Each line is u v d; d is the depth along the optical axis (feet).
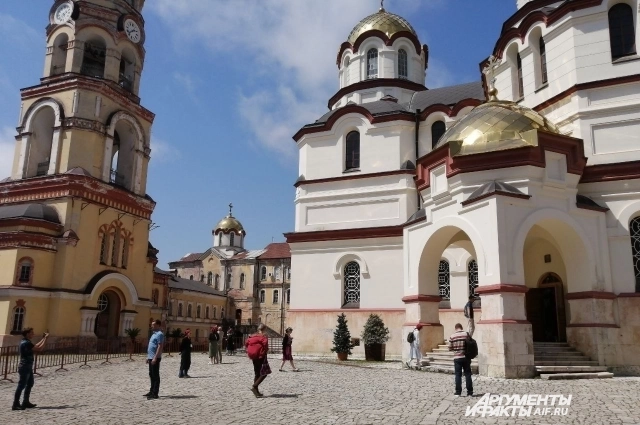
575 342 61.46
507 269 56.29
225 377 59.47
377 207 94.63
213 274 266.77
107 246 116.47
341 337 83.56
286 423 31.76
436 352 68.23
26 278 101.96
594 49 72.08
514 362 54.19
